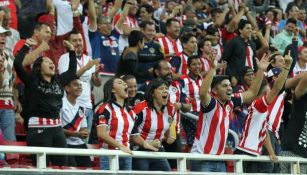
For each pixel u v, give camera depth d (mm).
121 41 25078
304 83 17828
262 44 27047
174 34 24594
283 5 35188
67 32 22031
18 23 22500
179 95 21031
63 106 18609
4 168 14078
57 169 14625
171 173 16188
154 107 17688
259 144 18047
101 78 24141
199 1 30672
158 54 22891
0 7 20141
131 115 17188
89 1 23969
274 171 18938
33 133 16797
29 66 17906
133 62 21922
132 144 17312
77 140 18625
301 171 18641
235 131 21094
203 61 23797
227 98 17812
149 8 26969
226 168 19266
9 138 18406
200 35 27156
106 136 16453
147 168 17250
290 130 18359
